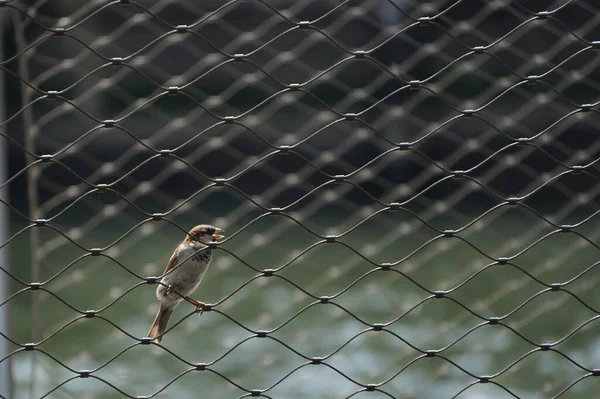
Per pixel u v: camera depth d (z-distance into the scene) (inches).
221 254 986.1
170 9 1144.2
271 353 721.6
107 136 1133.1
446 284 843.4
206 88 1163.3
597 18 623.8
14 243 985.5
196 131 1170.6
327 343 742.5
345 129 1126.4
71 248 970.1
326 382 663.1
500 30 1023.0
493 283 844.6
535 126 1032.8
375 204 1042.1
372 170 741.3
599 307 775.7
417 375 665.6
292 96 637.9
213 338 754.8
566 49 965.2
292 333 766.5
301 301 847.7
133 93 1144.8
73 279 792.3
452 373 662.5
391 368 678.5
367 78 1143.0
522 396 621.0
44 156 231.0
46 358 676.1
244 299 858.8
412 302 816.3
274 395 644.7
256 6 1169.4
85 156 1125.7
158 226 1060.5
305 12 1168.8
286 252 1004.6
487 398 621.9
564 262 875.4
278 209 239.1
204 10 1162.6
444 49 1003.9
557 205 1101.1
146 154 1149.1
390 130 1023.0
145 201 1148.5
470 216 1048.8
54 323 756.6
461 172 251.4
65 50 1018.7
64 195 526.3
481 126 1036.5
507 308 784.3
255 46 1170.6
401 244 975.6
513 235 991.6
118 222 1071.0
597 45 257.4
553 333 735.1
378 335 746.2
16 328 735.7
